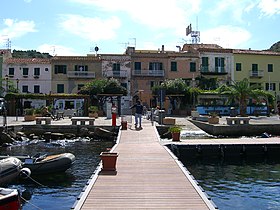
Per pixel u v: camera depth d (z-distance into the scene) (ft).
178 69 200.13
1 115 161.79
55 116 135.85
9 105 162.81
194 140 81.30
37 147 86.63
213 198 43.16
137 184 37.52
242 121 112.68
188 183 37.99
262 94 142.72
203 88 197.26
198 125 116.06
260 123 110.52
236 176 55.77
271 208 39.42
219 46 223.92
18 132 100.22
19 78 195.31
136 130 92.94
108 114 137.39
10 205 29.91
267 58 209.26
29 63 195.31
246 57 206.59
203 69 201.46
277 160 70.74
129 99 194.18
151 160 52.03
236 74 204.95
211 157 73.26
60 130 104.27
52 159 54.70
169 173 43.06
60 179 52.19
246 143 75.05
